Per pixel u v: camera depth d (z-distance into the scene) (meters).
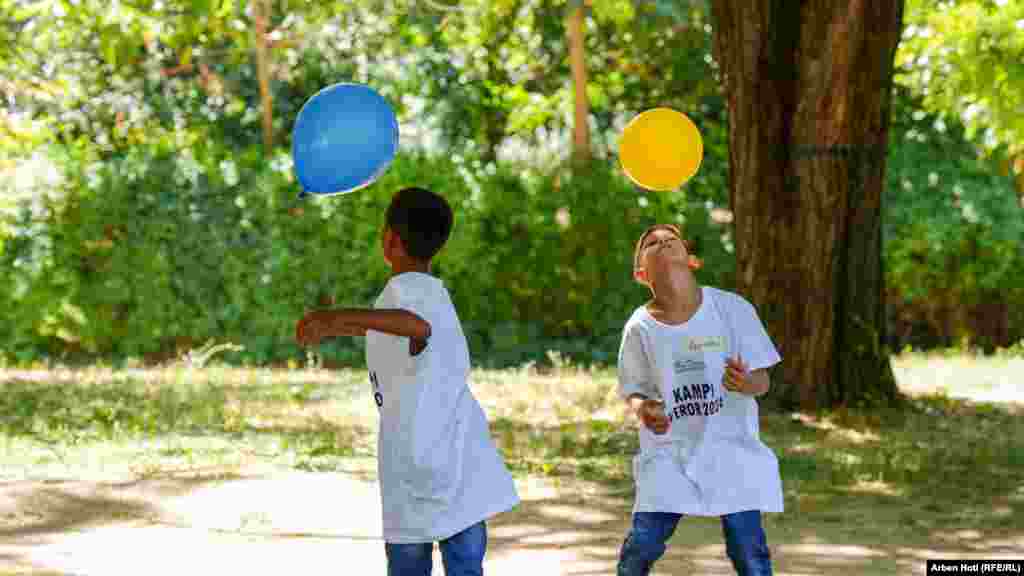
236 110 27.59
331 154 5.96
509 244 22.08
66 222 21.16
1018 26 18.95
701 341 6.25
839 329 15.21
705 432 6.24
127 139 26.47
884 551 8.80
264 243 21.59
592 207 22.03
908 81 20.30
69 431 13.45
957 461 12.29
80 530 9.21
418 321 5.55
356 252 21.61
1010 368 19.78
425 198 5.84
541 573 8.07
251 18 26.09
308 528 9.30
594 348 21.91
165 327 21.52
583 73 23.53
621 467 11.88
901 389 17.08
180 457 12.03
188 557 8.40
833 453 12.60
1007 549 8.94
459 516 5.59
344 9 26.28
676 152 7.33
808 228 14.98
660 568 8.17
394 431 5.66
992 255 22.84
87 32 19.34
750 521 6.27
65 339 21.38
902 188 23.06
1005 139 20.36
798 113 14.86
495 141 27.58
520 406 15.88
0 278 21.06
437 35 27.67
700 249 22.44
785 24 14.88
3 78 19.06
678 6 25.62
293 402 16.22
